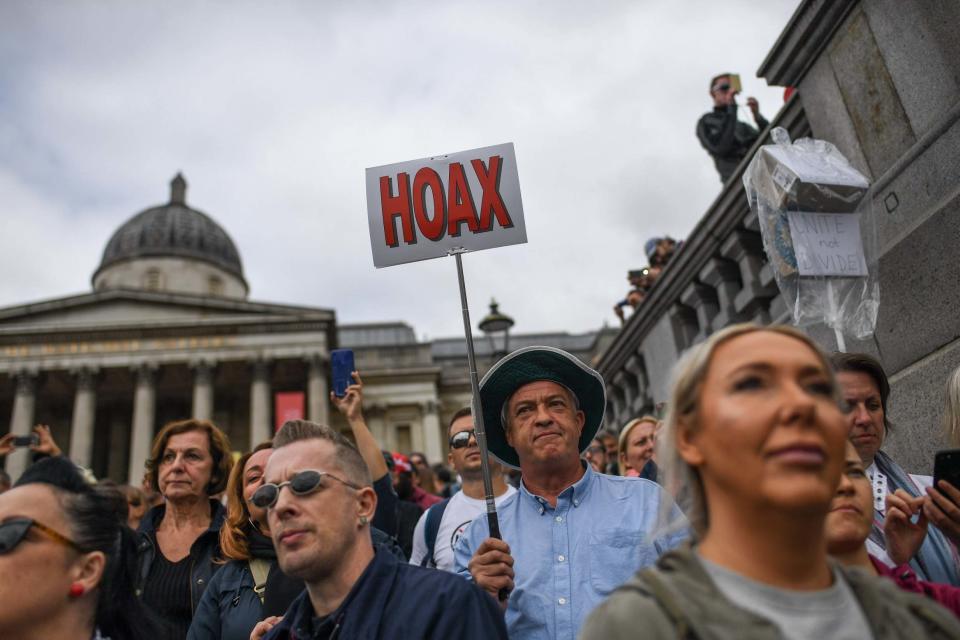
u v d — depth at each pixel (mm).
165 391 52594
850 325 6191
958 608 2678
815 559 1779
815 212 6273
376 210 4863
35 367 46938
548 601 3555
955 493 2959
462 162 4852
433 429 58406
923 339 6094
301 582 4168
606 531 3643
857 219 6312
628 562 3529
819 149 6656
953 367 5734
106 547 3039
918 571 3564
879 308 6598
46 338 47844
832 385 1904
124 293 50469
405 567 3184
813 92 7754
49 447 6848
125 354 47906
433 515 5953
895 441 6340
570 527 3752
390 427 59031
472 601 2969
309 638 3008
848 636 1698
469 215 4734
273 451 3326
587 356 65000
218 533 5090
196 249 68438
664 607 1678
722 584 1770
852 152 7156
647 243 16250
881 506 3867
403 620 2906
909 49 6391
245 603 4387
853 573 1912
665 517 2086
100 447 52500
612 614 1717
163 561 5164
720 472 1820
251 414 50719
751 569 1776
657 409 7414
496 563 3436
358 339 68062
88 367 47156
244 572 4555
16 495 2930
